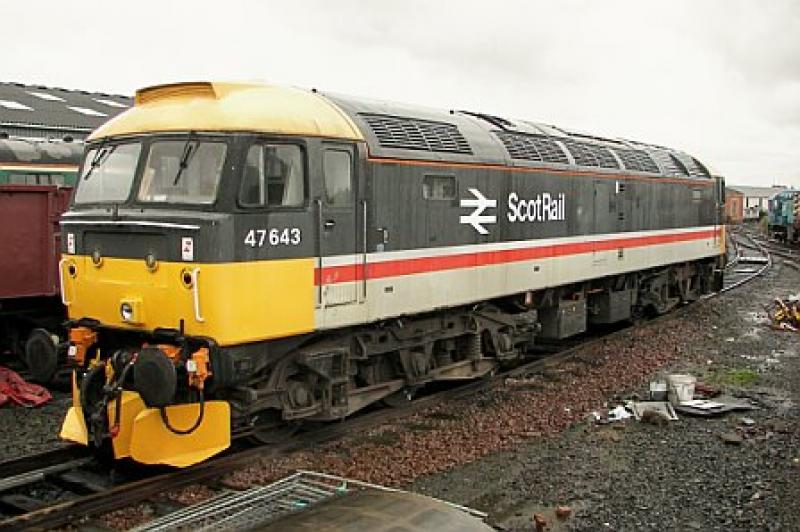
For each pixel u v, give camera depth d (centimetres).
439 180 944
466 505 674
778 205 5188
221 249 686
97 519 621
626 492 705
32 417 936
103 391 711
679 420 938
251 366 729
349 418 926
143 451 685
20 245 1104
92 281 761
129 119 789
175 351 703
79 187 811
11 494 683
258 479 719
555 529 625
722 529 628
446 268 956
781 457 800
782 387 1120
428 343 976
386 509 366
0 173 1458
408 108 976
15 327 1212
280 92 798
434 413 956
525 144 1152
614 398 1046
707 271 2009
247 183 709
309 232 765
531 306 1212
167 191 729
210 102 743
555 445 840
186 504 657
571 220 1245
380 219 855
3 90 3109
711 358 1321
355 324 826
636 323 1647
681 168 1769
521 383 1116
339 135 802
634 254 1489
